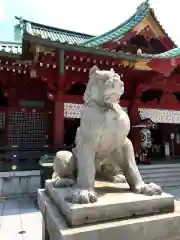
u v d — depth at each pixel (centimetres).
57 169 369
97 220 250
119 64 1189
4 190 1037
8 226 663
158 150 2169
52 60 1127
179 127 2244
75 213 243
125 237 243
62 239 223
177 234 266
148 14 1547
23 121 1328
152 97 1720
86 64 1192
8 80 1285
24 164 1177
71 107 1330
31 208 855
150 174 1292
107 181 360
